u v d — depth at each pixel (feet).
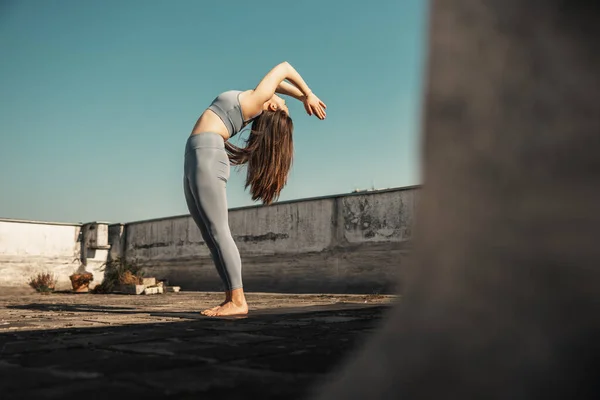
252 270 41.50
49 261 48.24
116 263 45.21
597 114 2.02
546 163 2.08
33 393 3.91
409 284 2.51
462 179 2.26
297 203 39.40
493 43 2.22
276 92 14.03
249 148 13.15
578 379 2.04
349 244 36.09
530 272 2.10
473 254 2.23
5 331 8.93
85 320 11.44
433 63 2.39
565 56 2.09
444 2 2.39
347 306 16.66
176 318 11.63
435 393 2.26
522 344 2.11
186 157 12.59
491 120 2.19
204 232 12.96
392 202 34.14
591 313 2.01
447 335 2.29
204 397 3.72
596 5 2.05
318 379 4.33
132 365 5.16
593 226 2.00
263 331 8.57
